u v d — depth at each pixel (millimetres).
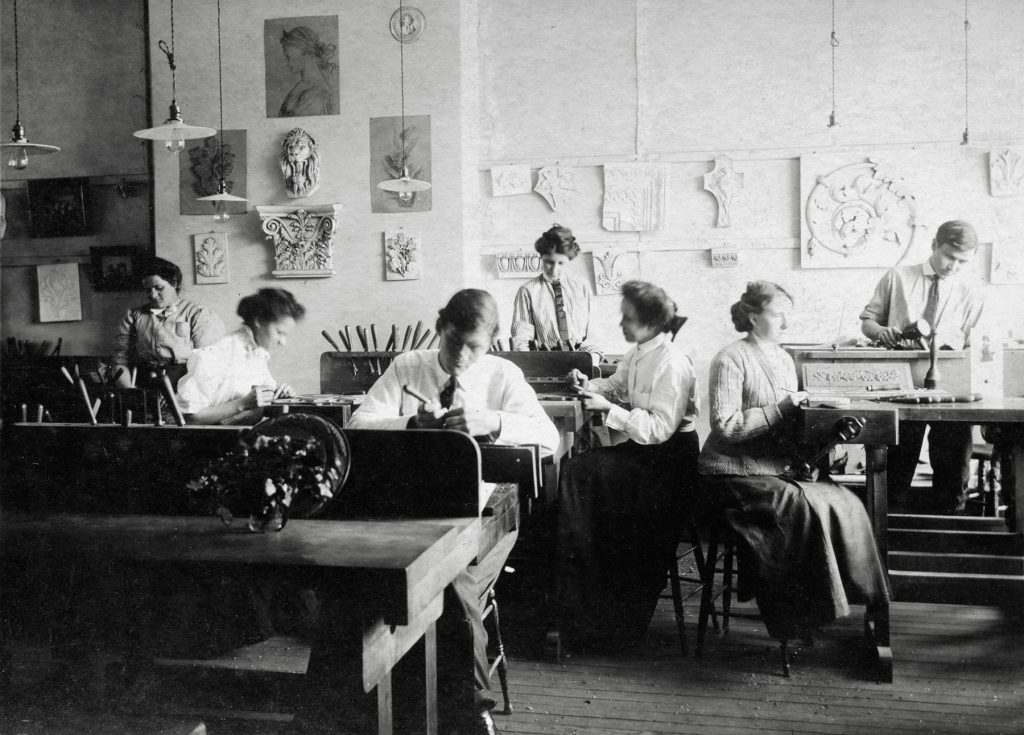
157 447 2662
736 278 7742
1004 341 6996
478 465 2514
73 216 8547
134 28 8461
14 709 2143
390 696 2207
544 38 7988
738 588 3729
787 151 7617
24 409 2865
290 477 2271
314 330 7762
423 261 7598
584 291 6586
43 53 8609
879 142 7512
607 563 3904
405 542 2164
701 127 7785
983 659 3760
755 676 3617
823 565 3447
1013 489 4434
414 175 7551
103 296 8625
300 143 7594
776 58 7656
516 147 8055
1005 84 7324
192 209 7898
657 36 7836
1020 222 7289
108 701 2422
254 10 7715
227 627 2432
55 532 2295
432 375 3268
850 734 3084
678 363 4188
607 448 4141
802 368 4379
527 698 3436
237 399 3943
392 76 7582
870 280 7535
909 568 4191
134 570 2051
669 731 3131
